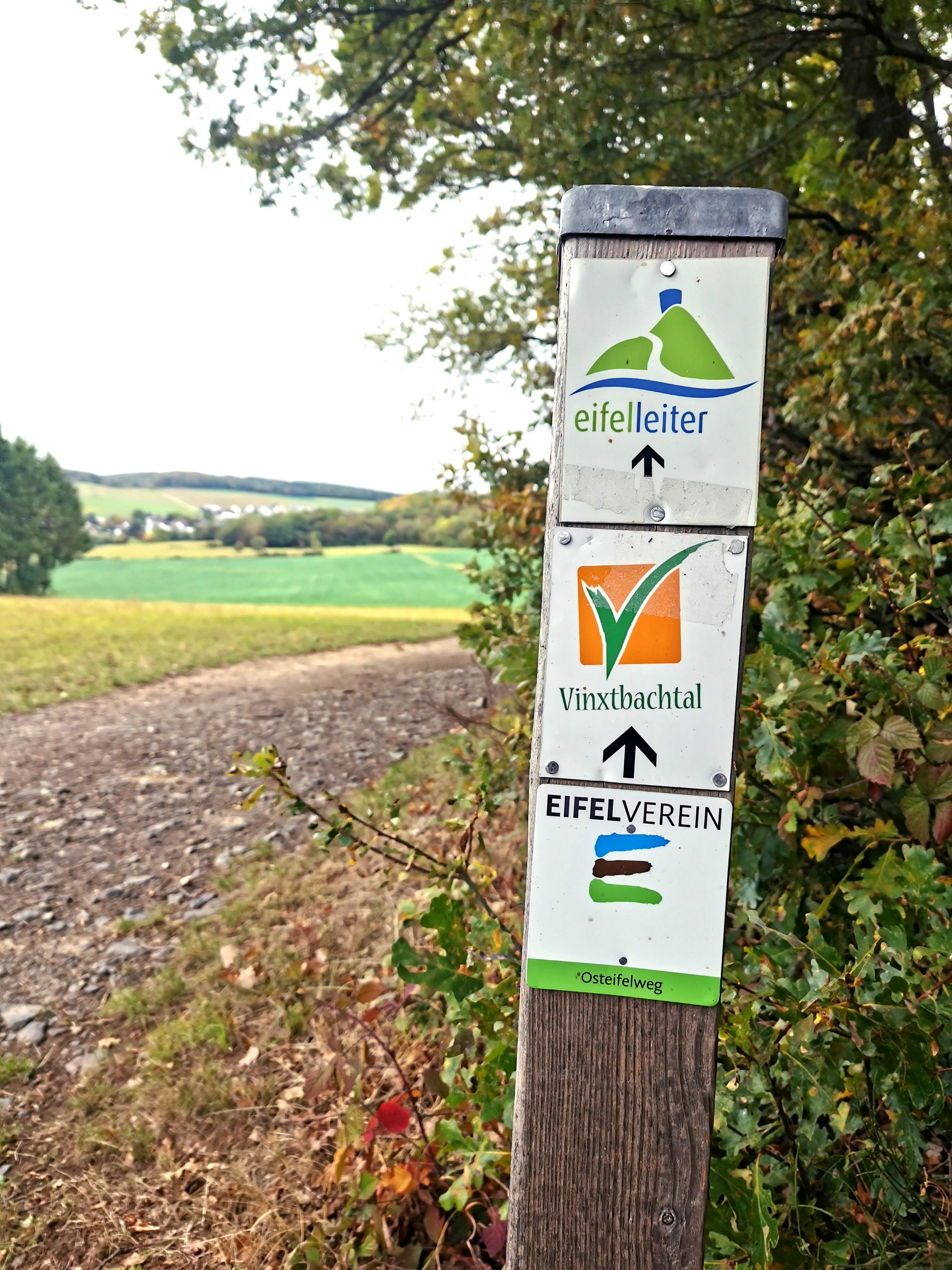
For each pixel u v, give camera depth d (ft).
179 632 62.95
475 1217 8.16
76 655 48.88
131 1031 12.54
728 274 4.36
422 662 50.37
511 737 9.92
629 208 4.39
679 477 4.45
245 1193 9.05
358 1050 9.48
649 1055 4.63
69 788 24.25
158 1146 10.07
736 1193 5.51
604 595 4.54
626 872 4.58
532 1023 4.72
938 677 6.82
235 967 13.11
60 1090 11.46
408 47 20.77
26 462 194.70
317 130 22.49
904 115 15.78
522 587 14.11
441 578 211.82
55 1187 9.66
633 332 4.44
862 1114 6.15
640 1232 4.72
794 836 7.45
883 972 5.78
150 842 19.83
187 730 31.24
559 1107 4.73
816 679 6.87
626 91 14.24
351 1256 7.74
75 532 201.05
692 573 4.47
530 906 4.67
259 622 74.59
